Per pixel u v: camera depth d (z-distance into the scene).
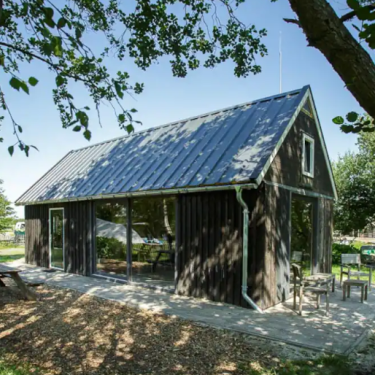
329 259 10.02
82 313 6.00
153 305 6.59
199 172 7.13
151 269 8.37
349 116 2.51
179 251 7.70
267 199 6.52
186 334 4.92
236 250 6.69
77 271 10.52
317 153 9.20
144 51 6.65
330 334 4.96
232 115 8.79
